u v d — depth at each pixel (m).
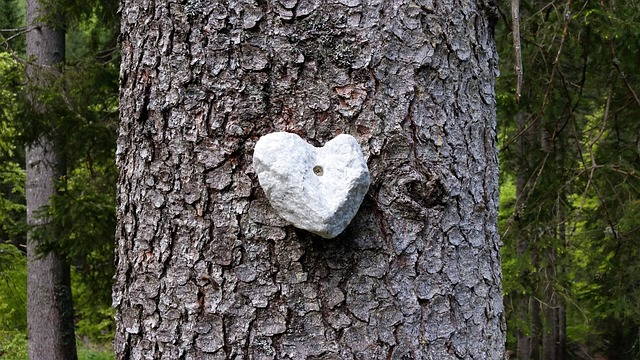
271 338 1.60
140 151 1.67
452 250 1.65
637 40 3.72
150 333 1.65
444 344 1.63
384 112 1.62
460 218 1.66
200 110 1.62
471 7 1.70
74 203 5.11
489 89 1.73
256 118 1.61
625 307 4.48
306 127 1.61
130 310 1.67
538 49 3.84
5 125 5.84
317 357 1.59
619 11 3.60
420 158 1.63
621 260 4.54
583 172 4.09
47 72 5.31
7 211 8.85
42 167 5.79
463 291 1.65
